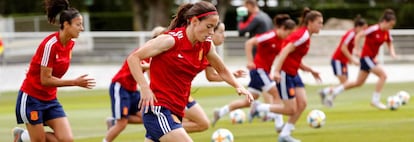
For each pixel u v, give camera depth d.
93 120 33.50
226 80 16.84
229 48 54.44
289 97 24.92
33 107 18.42
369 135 26.16
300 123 30.44
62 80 17.78
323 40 54.75
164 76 15.58
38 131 18.61
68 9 18.06
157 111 15.50
